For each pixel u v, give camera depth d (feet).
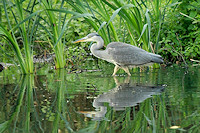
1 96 27.40
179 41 48.06
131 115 20.61
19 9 37.24
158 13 45.70
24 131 18.17
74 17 34.94
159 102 23.38
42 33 59.31
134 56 37.68
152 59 37.47
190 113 20.38
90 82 33.22
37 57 54.75
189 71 38.04
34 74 39.81
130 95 26.08
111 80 34.22
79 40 41.91
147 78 34.45
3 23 58.03
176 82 31.07
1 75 39.45
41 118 20.58
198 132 17.16
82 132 17.78
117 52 38.40
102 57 40.42
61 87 30.63
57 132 17.83
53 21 42.96
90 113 21.35
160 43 48.42
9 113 21.97
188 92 26.27
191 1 48.03
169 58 49.65
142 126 18.48
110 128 18.39
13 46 38.91
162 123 18.84
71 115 21.06
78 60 52.06
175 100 23.72
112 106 22.82
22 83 33.45
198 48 47.67
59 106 23.40
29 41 41.39
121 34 51.70
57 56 44.98
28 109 22.85
